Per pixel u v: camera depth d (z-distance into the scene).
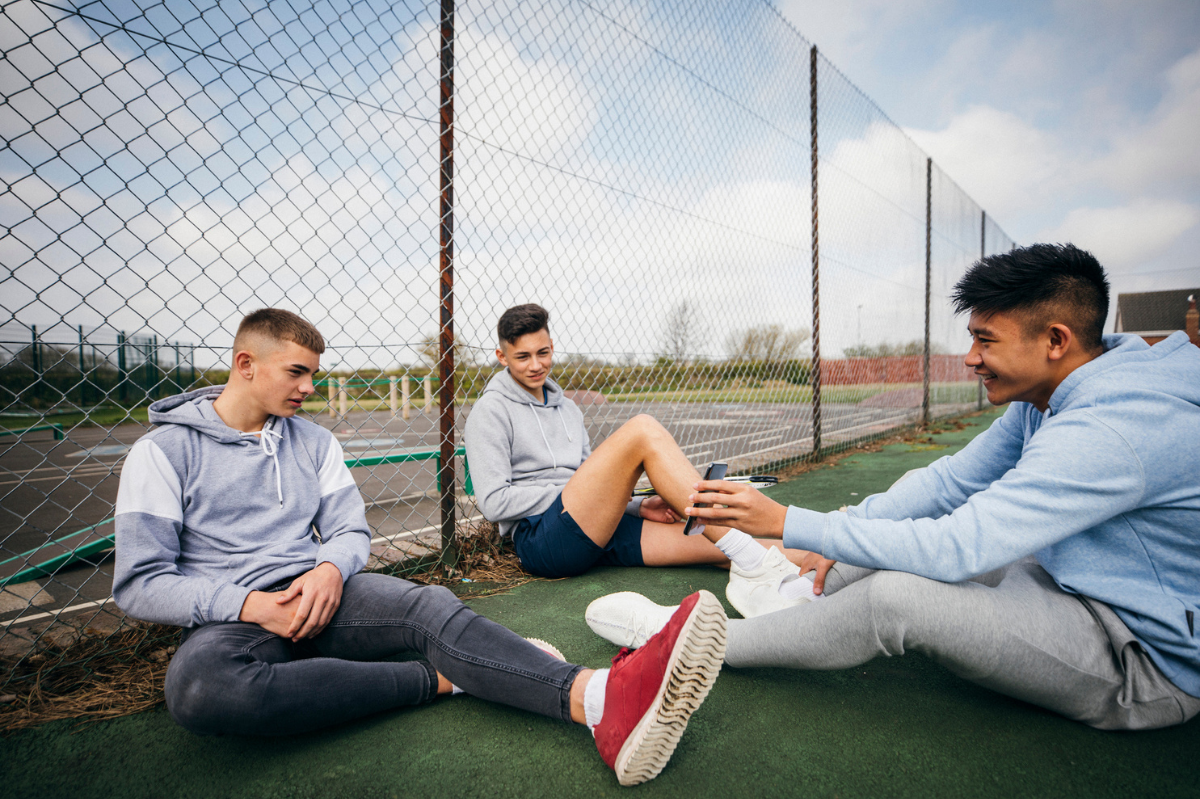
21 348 1.30
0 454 1.35
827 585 1.35
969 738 1.05
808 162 4.65
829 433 5.23
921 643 0.98
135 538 1.08
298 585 1.13
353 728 1.12
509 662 1.07
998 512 0.93
